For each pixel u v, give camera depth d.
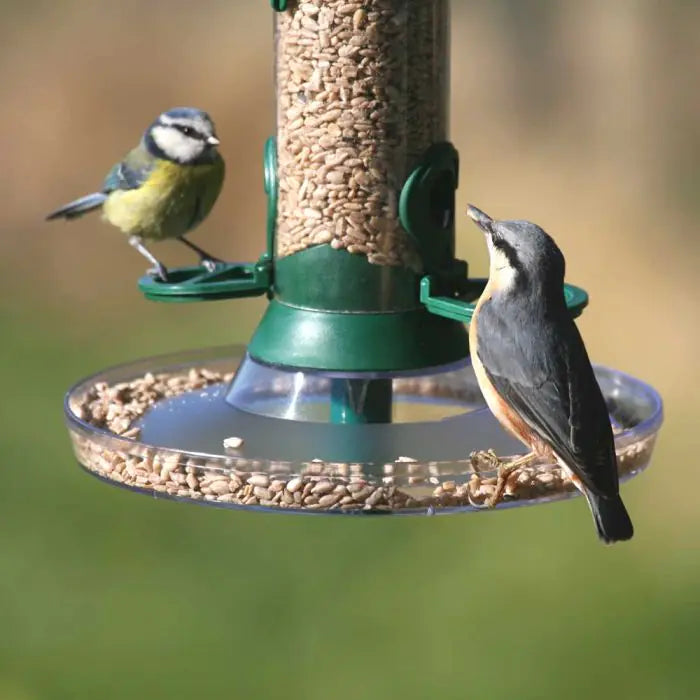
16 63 22.30
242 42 22.34
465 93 22.78
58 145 21.98
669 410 19.09
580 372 8.97
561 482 8.89
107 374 10.70
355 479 8.56
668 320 20.27
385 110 9.96
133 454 8.91
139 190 12.90
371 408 9.70
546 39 22.66
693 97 22.27
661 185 21.83
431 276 10.02
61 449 16.91
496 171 22.05
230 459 8.66
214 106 22.03
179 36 22.47
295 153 10.11
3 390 18.30
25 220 21.66
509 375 9.01
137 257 21.42
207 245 21.53
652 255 20.95
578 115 22.47
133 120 22.12
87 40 22.42
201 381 10.76
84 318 20.55
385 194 9.97
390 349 9.84
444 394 9.90
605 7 22.56
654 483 17.80
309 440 9.30
